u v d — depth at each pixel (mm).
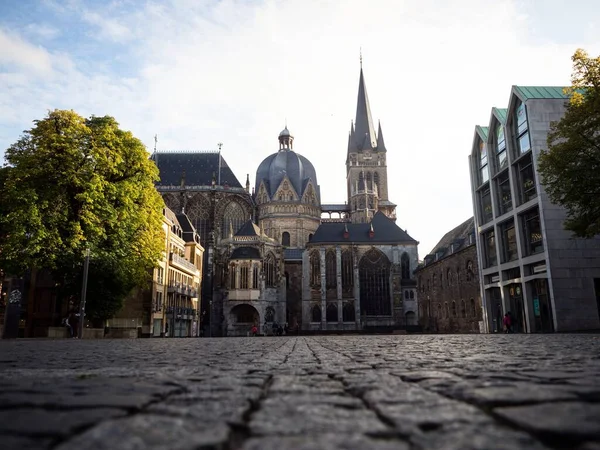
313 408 3516
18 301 36969
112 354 12336
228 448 2281
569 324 37406
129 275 38312
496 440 2377
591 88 27766
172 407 3484
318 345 18141
